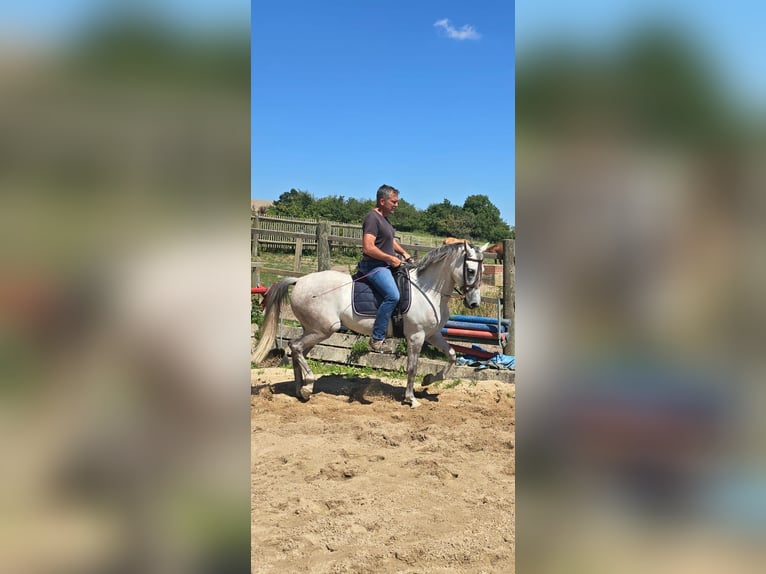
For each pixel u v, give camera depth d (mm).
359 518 3078
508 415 5477
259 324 7977
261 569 2447
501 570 2451
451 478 3789
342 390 6336
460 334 7098
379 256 5648
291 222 17109
